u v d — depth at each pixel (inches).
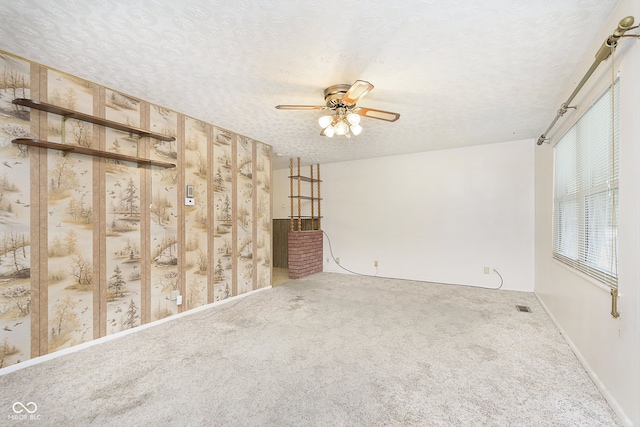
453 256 186.7
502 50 78.1
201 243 134.8
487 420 61.0
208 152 137.7
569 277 98.7
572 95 84.8
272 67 87.0
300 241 209.6
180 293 125.2
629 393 57.7
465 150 183.2
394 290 171.2
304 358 87.8
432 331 108.7
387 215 209.6
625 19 50.1
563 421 60.7
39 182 85.8
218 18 65.5
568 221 104.0
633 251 57.0
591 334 77.7
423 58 82.1
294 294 162.7
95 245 98.1
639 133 54.9
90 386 73.6
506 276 171.8
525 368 81.7
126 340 100.8
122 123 104.0
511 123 137.9
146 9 62.5
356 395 69.6
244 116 128.2
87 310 96.0
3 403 67.1
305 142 171.9
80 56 81.5
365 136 159.5
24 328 82.7
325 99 101.9
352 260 223.8
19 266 82.1
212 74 91.4
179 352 92.1
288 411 64.2
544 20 66.3
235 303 145.2
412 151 195.0
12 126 81.0
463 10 62.8
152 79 94.9
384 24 67.5
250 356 89.3
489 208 176.4
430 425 59.6
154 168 115.3
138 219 110.3
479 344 97.3
